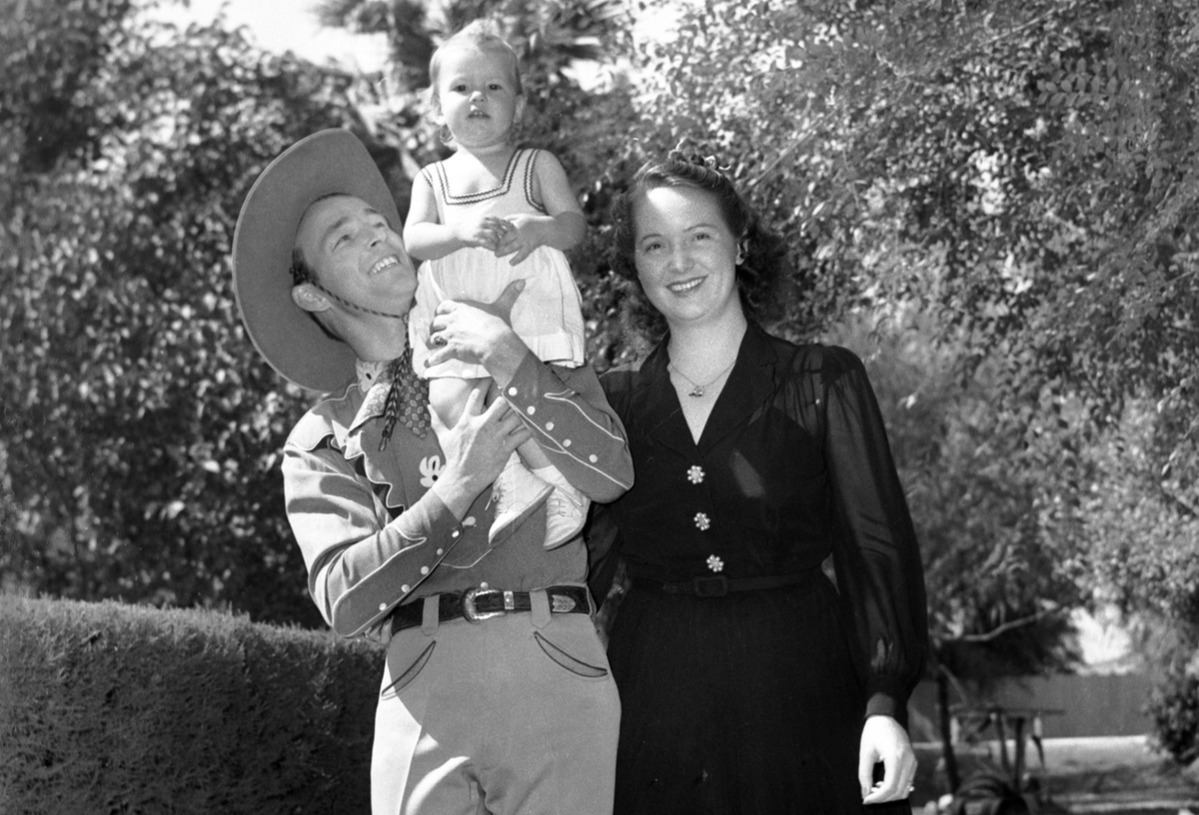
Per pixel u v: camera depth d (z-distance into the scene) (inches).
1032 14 228.1
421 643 126.5
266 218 135.8
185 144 422.0
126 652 191.2
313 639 232.4
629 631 150.6
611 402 154.6
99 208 415.2
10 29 449.7
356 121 460.8
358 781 237.8
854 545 145.3
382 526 132.3
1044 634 856.9
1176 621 500.4
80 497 396.5
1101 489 401.1
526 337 137.1
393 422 132.3
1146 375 255.0
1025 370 282.2
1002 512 578.2
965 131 250.4
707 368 152.7
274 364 139.7
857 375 150.3
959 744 929.5
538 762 123.6
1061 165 228.4
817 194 240.4
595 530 151.9
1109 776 807.7
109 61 455.5
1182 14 200.2
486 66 144.1
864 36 219.6
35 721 181.9
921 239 260.7
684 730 143.9
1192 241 214.5
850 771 144.6
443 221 143.4
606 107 268.5
